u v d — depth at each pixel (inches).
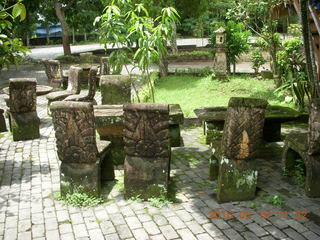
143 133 166.7
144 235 143.4
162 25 228.1
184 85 487.2
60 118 166.9
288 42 395.2
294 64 380.5
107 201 173.2
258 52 526.6
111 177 196.7
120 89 263.9
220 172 168.2
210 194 179.0
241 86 456.1
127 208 165.5
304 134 197.5
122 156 222.2
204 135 280.8
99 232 146.1
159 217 156.8
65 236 143.6
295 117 222.4
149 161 171.0
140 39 228.4
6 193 183.3
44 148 255.4
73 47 1342.3
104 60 477.1
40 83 575.5
